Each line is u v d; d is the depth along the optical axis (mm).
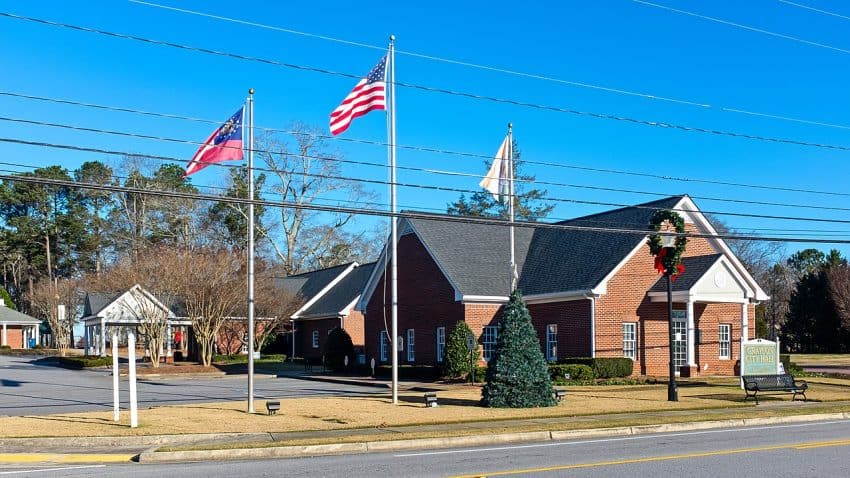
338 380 38375
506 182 29266
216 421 21031
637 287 36812
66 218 91000
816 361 59281
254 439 18234
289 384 37062
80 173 91125
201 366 45438
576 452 16188
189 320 52688
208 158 22469
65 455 16312
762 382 27328
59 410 24391
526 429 19328
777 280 87812
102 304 57625
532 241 44312
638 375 36250
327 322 56906
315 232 72938
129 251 70938
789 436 18594
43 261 92625
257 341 57094
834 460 14594
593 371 34281
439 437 18062
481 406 25078
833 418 23297
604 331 35875
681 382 34125
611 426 20031
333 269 62344
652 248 26922
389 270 44406
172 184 73438
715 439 18219
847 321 67875
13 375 42719
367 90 24344
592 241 39406
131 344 19703
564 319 37469
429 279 41062
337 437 18188
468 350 36219
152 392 31922
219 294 47469
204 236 70062
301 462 15438
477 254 41469
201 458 16094
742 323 37062
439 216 21859
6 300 84750
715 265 36312
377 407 24828
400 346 41188
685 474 13180
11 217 94812
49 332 93375
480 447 17531
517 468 14031
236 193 68000
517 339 25156
